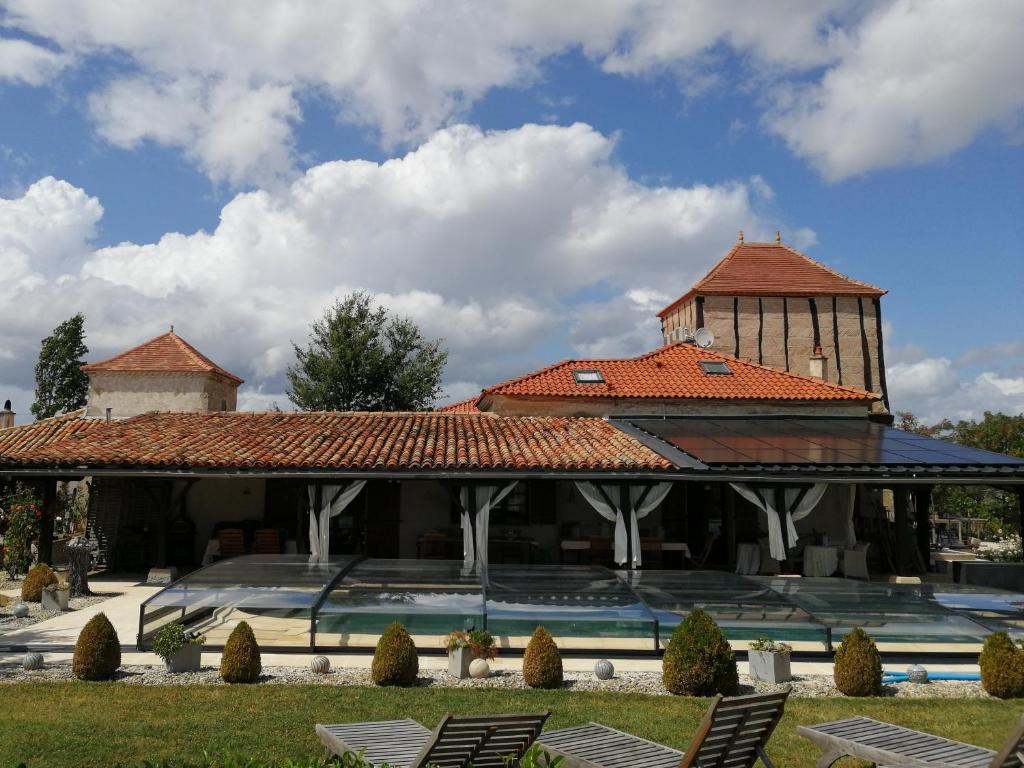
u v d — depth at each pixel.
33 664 9.87
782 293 27.70
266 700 8.58
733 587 12.40
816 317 27.69
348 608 11.30
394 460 16.22
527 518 19.98
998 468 16.36
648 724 8.01
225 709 8.24
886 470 16.16
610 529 19.91
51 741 7.21
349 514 20.38
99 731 7.51
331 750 6.51
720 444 17.88
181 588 11.78
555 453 16.88
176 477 16.25
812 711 8.61
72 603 14.66
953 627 11.37
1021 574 17.19
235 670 9.30
